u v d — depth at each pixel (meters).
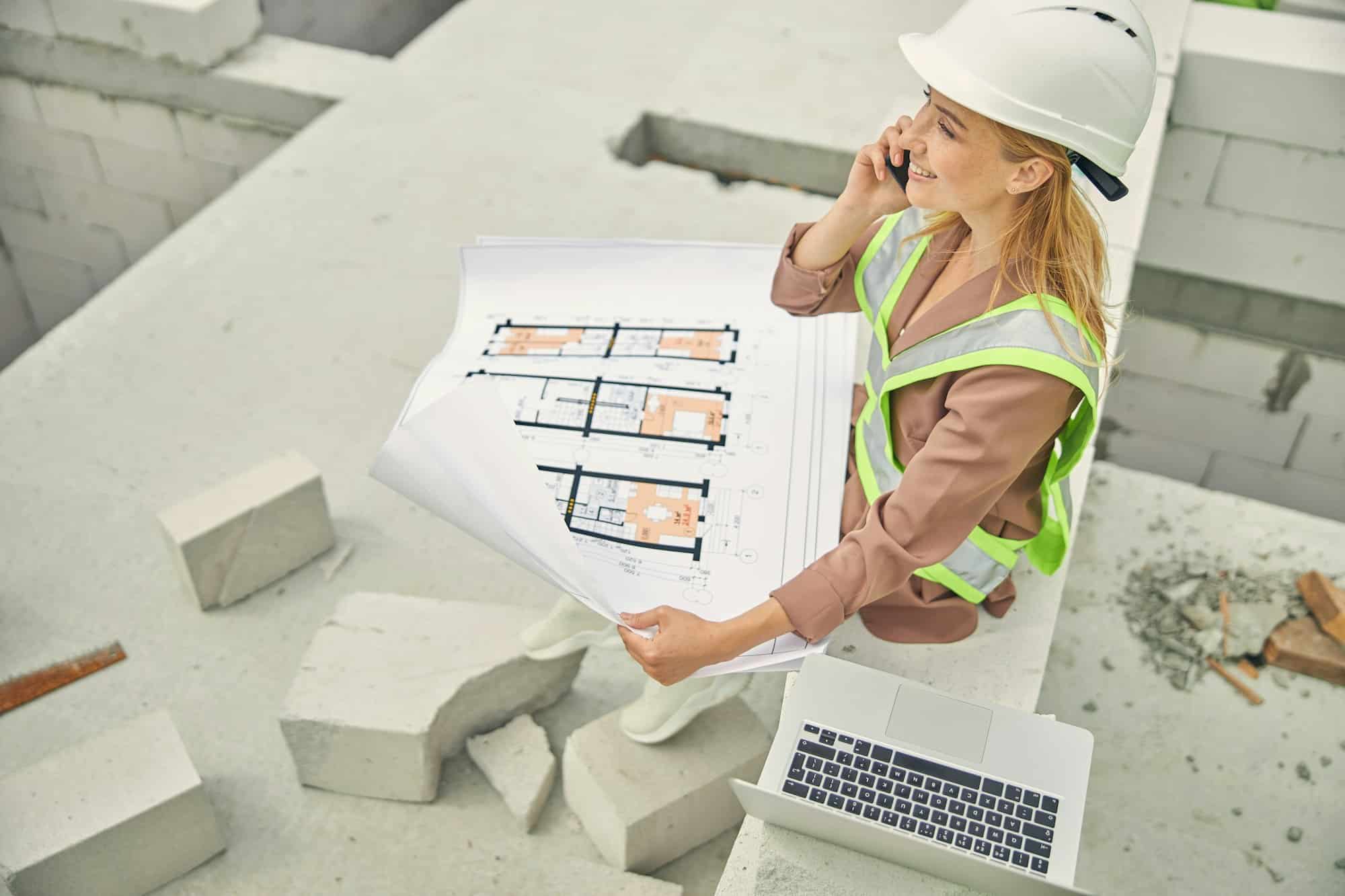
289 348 2.86
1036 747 1.40
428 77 3.70
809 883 1.38
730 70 3.71
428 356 2.86
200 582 2.28
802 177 3.51
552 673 2.13
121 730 1.96
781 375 1.66
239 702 2.22
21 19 4.01
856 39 3.86
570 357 1.68
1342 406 3.89
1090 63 1.14
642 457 1.54
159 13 3.81
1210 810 2.39
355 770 2.05
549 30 3.90
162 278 3.03
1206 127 3.41
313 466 2.34
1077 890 1.15
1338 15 3.39
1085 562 2.78
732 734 1.98
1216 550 2.79
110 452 2.61
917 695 1.46
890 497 1.34
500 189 3.30
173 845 1.94
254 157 4.10
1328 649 2.58
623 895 1.96
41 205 4.66
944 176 1.24
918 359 1.35
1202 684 2.58
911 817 1.35
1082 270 1.27
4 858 1.79
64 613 2.32
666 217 3.22
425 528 2.51
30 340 5.28
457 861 2.03
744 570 1.44
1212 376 4.01
